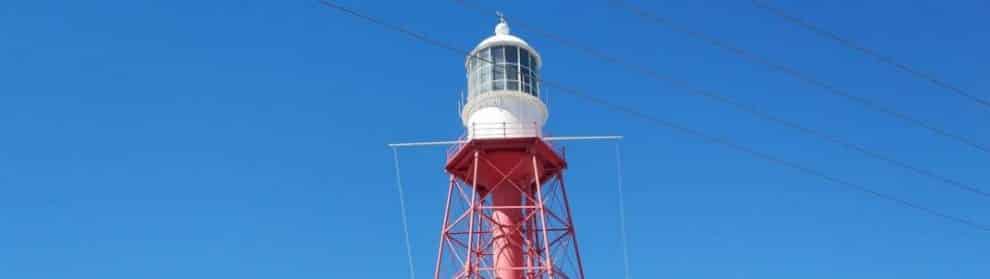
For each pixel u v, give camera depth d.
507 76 50.66
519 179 48.91
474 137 48.28
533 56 52.28
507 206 48.09
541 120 50.44
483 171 48.47
